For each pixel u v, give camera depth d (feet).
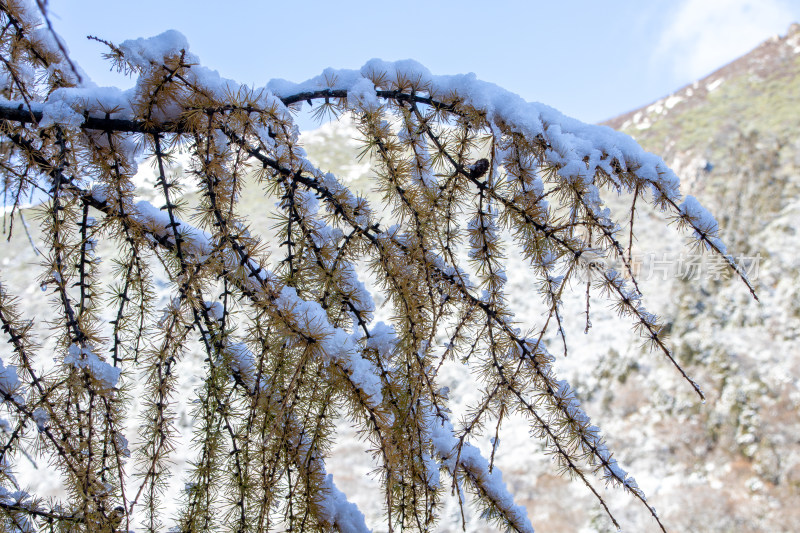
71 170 5.19
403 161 5.31
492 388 5.42
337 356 4.52
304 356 4.29
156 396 4.90
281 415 4.32
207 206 4.96
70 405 4.92
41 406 4.52
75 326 4.71
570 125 5.73
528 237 5.32
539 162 5.54
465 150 5.54
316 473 5.00
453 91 5.65
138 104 5.26
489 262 5.55
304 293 5.15
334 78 5.78
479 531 27.76
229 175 5.08
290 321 4.31
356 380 4.66
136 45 5.23
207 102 5.10
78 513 4.68
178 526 5.14
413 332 5.03
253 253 4.69
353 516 5.50
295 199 5.37
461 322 5.48
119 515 4.86
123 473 4.93
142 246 5.50
